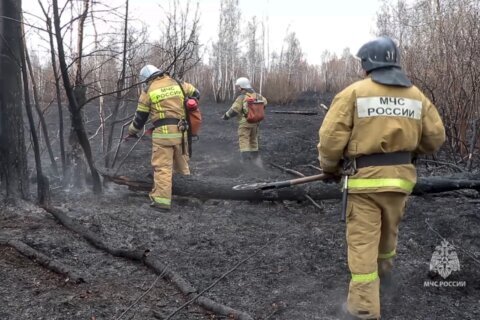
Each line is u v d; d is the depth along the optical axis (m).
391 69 3.20
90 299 3.51
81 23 5.46
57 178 6.41
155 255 4.36
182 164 5.97
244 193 5.77
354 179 3.21
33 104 6.98
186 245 4.61
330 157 3.26
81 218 5.01
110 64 6.66
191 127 5.82
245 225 5.20
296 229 5.11
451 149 7.77
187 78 22.02
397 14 16.14
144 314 3.36
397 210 3.29
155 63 6.96
